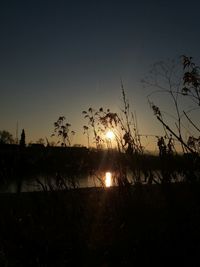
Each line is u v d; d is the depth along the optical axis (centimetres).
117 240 487
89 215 572
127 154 574
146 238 454
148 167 561
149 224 494
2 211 617
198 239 430
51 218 566
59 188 597
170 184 515
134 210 530
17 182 729
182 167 522
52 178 647
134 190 567
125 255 454
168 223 466
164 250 426
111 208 576
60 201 570
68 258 476
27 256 489
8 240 529
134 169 580
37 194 613
